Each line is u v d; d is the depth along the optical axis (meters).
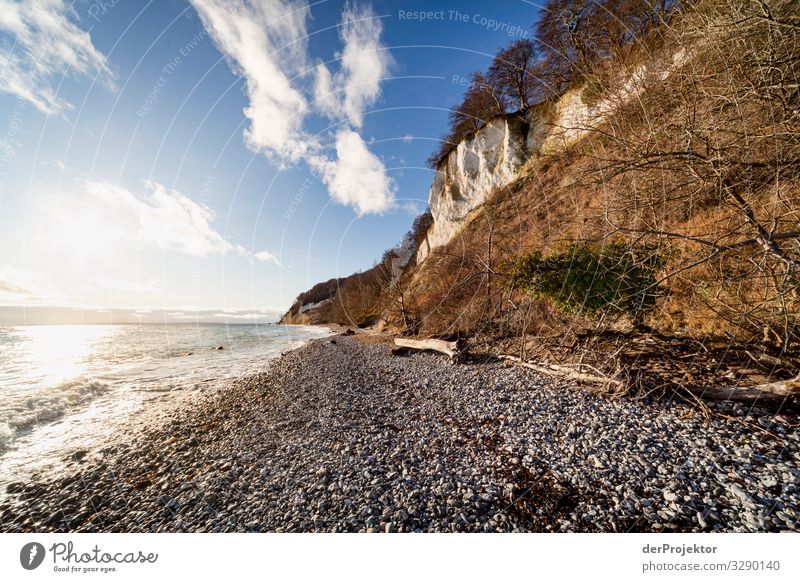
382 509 3.03
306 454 4.40
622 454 3.36
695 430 3.57
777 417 3.41
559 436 3.94
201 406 7.70
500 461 3.58
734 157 3.74
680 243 4.98
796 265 3.11
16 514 3.72
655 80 5.11
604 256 5.30
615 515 2.62
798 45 3.53
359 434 4.84
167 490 3.94
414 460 3.85
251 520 3.14
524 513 2.78
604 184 5.09
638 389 4.57
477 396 5.71
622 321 6.09
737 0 3.92
